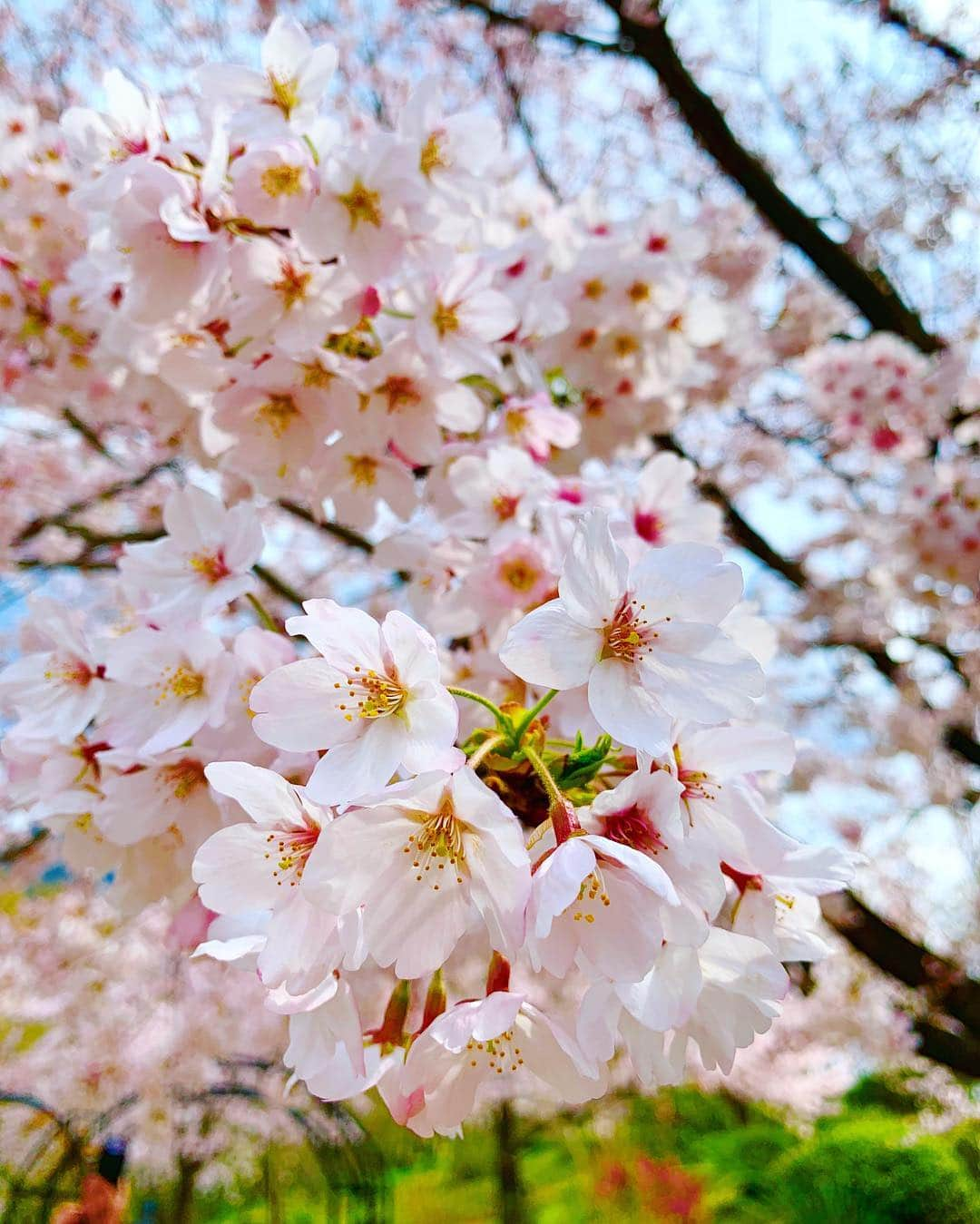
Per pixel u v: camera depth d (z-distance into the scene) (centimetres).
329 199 23
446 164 26
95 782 21
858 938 59
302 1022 16
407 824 15
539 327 32
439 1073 15
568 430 30
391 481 28
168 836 21
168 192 22
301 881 14
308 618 15
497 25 74
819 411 67
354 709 16
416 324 26
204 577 22
